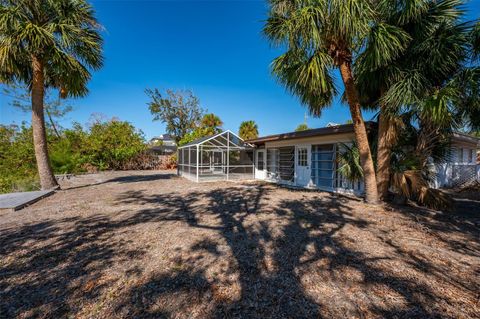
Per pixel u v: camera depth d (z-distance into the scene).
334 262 2.71
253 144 12.78
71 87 8.25
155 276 2.44
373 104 5.92
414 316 1.79
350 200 6.37
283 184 10.45
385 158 5.50
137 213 5.08
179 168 14.67
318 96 5.31
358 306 1.92
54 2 6.84
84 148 17.28
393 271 2.48
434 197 5.07
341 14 3.82
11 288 2.22
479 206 5.63
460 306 1.90
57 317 1.82
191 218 4.67
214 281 2.34
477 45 4.23
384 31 4.18
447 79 4.70
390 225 4.08
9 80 7.84
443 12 4.44
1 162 12.04
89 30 7.89
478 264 2.64
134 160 20.11
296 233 3.72
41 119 7.93
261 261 2.76
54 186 8.22
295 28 4.15
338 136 8.08
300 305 1.95
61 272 2.53
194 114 27.56
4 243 3.35
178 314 1.85
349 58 4.87
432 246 3.16
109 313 1.86
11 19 6.24
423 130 5.16
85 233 3.77
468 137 8.77
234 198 6.87
